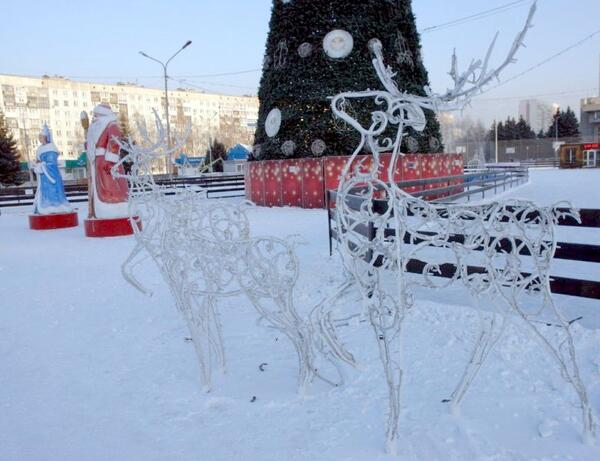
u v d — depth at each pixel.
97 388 3.36
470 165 36.56
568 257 3.99
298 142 14.86
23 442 2.73
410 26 15.76
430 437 2.61
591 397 2.93
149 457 2.55
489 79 2.26
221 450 2.58
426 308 4.51
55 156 13.02
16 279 6.86
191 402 3.11
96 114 10.77
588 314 4.37
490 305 4.61
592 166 41.66
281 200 15.25
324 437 2.66
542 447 2.50
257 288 3.08
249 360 3.72
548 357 3.46
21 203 20.92
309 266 6.59
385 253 2.62
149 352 3.97
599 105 57.94
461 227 2.67
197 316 3.35
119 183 10.92
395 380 3.26
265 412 2.95
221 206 3.24
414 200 2.64
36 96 66.69
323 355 3.37
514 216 2.66
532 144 54.31
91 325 4.71
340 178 2.68
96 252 8.85
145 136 3.48
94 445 2.68
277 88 15.35
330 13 14.70
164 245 3.25
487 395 3.02
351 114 14.05
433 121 16.52
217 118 80.44
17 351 4.09
